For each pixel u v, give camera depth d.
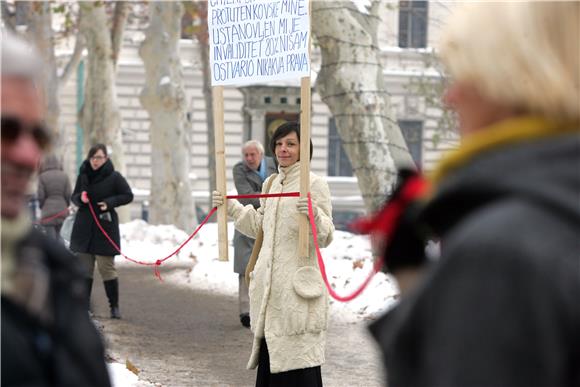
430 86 45.41
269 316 9.89
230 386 12.19
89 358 3.21
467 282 2.47
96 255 17.05
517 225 2.47
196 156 60.50
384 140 23.45
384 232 3.02
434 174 2.82
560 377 2.38
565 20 2.72
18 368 3.02
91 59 40.12
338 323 16.92
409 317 2.64
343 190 61.50
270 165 16.08
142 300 20.12
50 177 23.45
